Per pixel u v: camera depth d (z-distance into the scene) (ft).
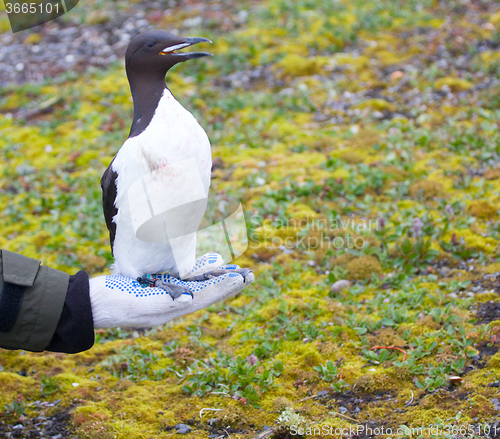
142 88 20.24
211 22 64.80
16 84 58.90
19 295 18.78
